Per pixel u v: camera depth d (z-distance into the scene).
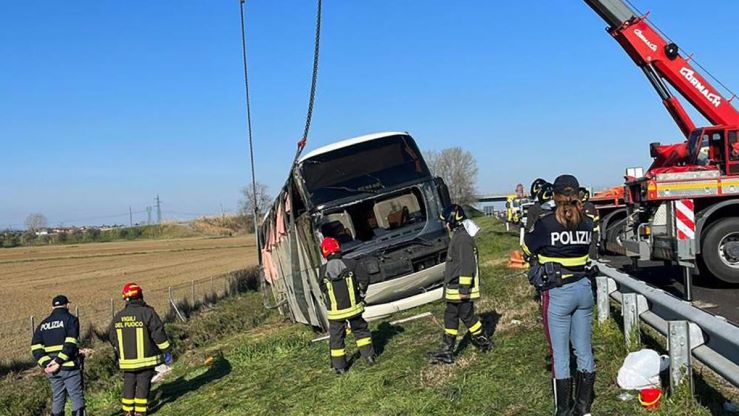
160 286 31.62
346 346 10.30
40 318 23.50
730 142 11.79
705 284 11.42
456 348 8.25
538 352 7.31
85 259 60.41
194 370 11.96
